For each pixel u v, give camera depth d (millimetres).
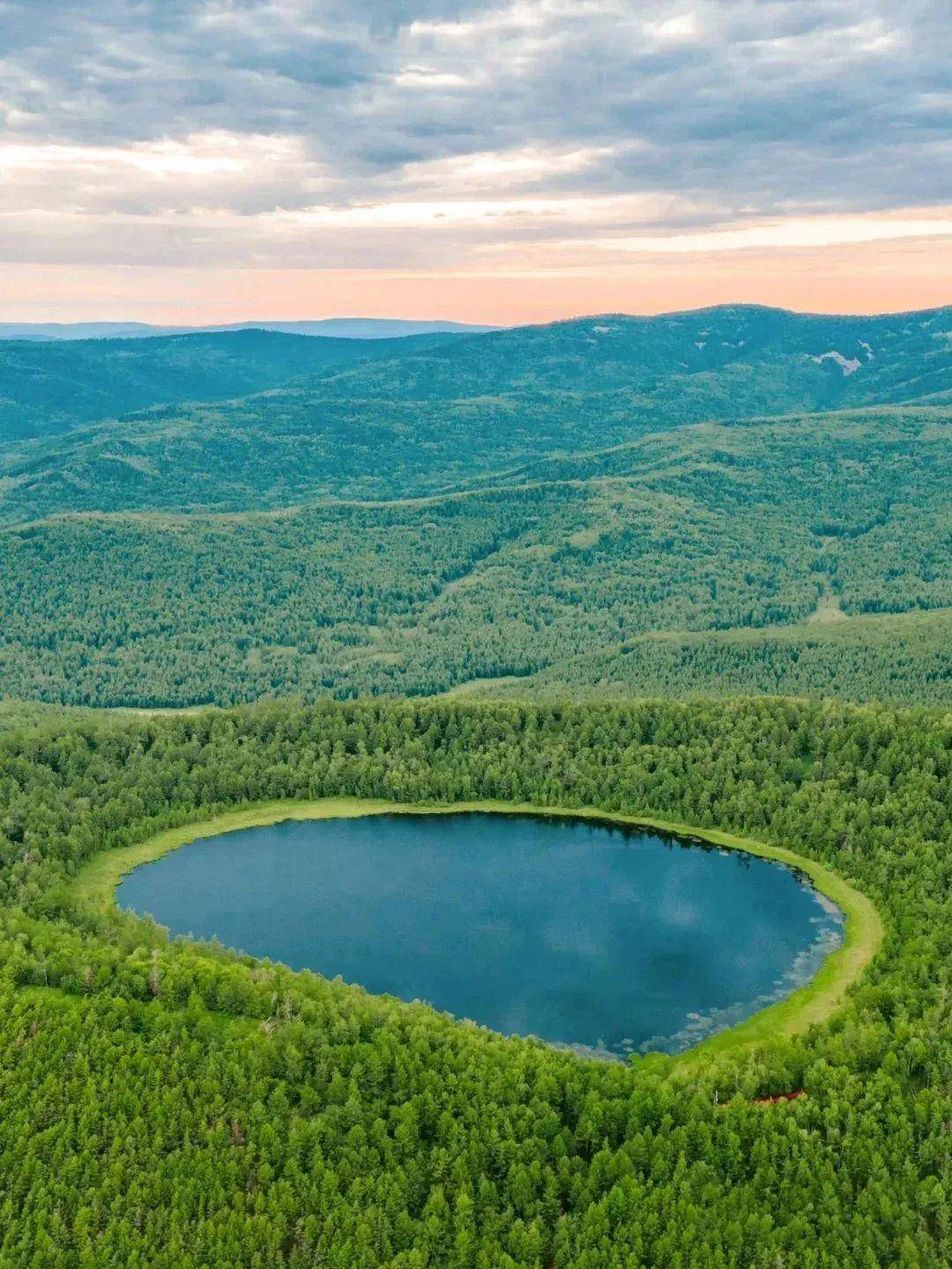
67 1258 134125
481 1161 143500
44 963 176250
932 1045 156750
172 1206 139250
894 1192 136125
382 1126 146125
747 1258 130625
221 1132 147625
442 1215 137625
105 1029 163250
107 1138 148500
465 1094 151875
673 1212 135000
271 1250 134375
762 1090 155500
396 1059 156125
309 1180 141250
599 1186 140125
